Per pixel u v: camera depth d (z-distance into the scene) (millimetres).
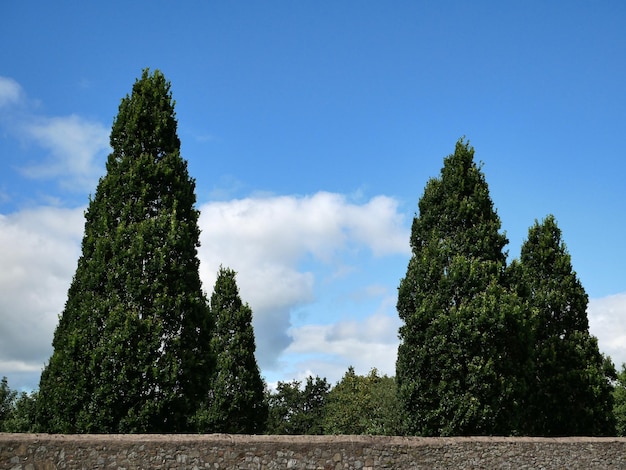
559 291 31203
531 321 25547
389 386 54438
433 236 26250
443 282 24703
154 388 18609
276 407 76875
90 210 20922
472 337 23406
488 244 25891
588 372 29812
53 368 18469
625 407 49750
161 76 22953
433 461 18969
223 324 37781
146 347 18656
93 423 17750
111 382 18078
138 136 21734
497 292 24484
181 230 20641
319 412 77750
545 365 29594
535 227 33062
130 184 20688
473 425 23031
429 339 23844
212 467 16219
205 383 20141
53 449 15000
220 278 39188
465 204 26422
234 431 35969
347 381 66500
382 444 18391
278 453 16984
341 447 17781
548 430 28969
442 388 23281
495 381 23391
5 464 14477
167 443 16000
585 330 31078
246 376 36906
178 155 22047
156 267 19766
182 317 19906
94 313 18828
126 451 15586
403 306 25344
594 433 29188
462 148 27734
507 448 20391
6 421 31312
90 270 19578
